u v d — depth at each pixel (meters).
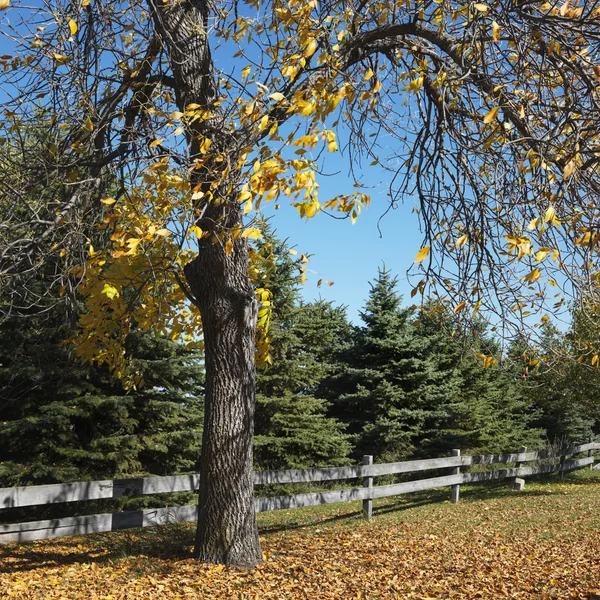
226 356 6.91
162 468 14.84
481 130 6.96
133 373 10.85
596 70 4.93
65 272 6.64
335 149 5.18
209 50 7.06
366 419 23.80
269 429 20.31
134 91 7.26
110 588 5.97
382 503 14.38
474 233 6.74
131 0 6.62
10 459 13.27
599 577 6.50
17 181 6.48
